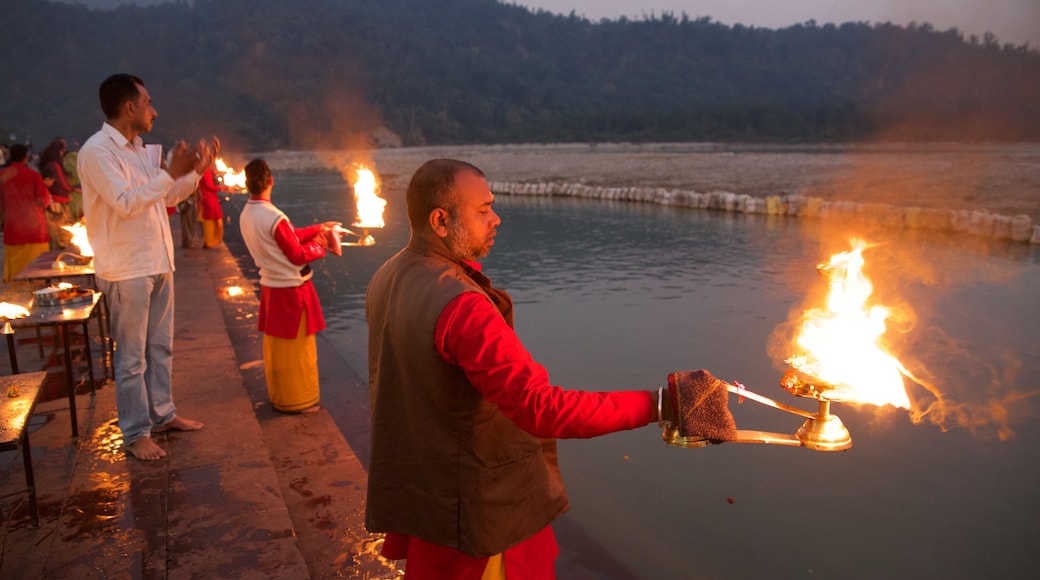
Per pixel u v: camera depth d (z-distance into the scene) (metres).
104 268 3.40
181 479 3.33
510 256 11.76
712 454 4.32
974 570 3.05
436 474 1.54
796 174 38.16
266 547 2.78
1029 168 37.91
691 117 140.88
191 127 138.88
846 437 1.34
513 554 1.63
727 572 3.09
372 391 1.73
